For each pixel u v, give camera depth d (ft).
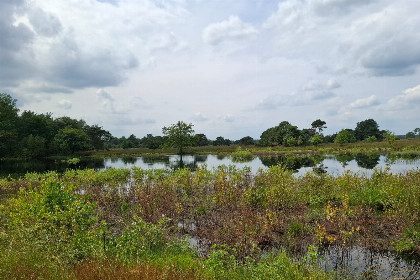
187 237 28.12
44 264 17.52
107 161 157.17
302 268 21.24
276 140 288.30
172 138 194.90
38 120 228.22
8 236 23.48
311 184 45.75
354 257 24.98
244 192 40.52
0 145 176.76
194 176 56.34
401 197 35.94
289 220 32.68
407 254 25.36
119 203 42.04
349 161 114.52
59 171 105.40
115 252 20.92
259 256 24.75
